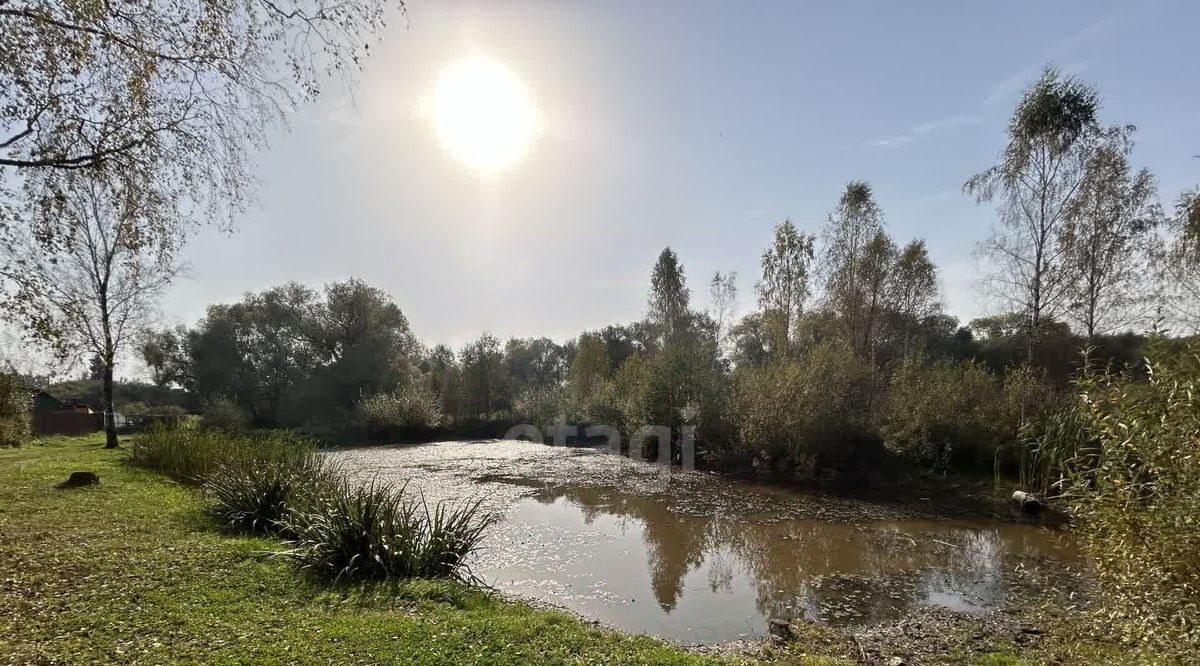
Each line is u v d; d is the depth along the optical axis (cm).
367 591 569
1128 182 1518
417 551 656
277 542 744
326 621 481
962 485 1427
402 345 4162
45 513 848
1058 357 1612
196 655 405
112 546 688
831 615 660
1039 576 793
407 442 2888
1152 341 407
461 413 3303
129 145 675
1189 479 330
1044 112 1517
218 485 943
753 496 1395
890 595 725
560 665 414
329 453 2098
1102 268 1547
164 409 3994
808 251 2433
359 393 3669
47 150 641
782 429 1706
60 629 447
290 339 4012
